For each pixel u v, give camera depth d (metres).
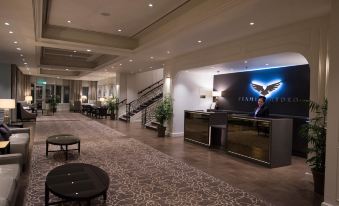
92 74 17.22
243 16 4.69
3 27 6.07
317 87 4.55
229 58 6.68
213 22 5.07
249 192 4.05
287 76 7.49
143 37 8.40
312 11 4.36
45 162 5.34
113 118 15.25
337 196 3.25
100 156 6.02
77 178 3.30
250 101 8.69
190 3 5.46
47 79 21.91
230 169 5.31
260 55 5.75
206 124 7.53
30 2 4.55
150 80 16.02
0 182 2.89
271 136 5.47
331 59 3.32
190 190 4.07
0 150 4.39
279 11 4.39
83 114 18.91
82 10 6.07
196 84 9.91
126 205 3.45
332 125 3.31
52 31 7.63
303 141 6.70
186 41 6.70
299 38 4.91
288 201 3.73
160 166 5.34
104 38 8.37
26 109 13.81
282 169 5.42
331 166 3.32
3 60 11.33
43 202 3.47
